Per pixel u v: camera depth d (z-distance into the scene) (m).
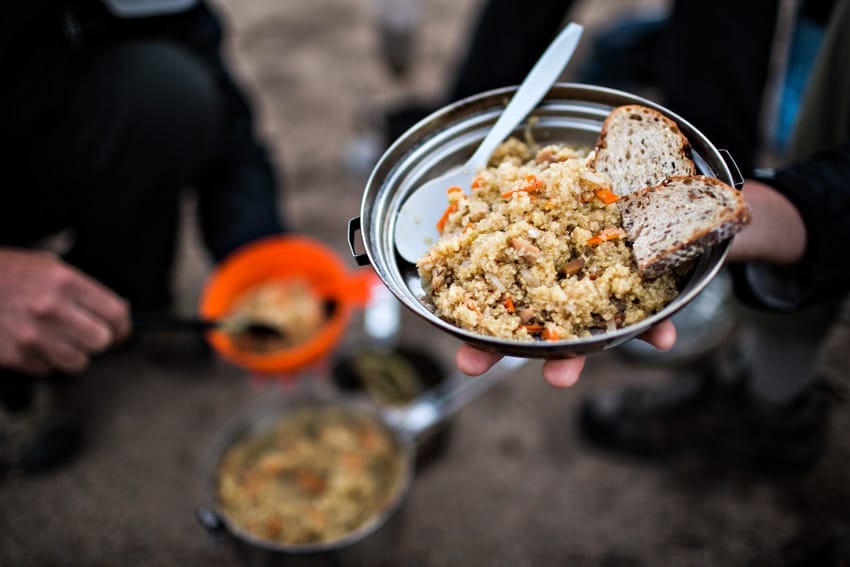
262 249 0.85
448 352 0.91
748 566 0.74
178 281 1.00
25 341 0.64
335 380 0.86
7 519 0.80
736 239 0.49
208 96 0.81
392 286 0.44
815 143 0.63
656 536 0.77
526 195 0.47
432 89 1.26
